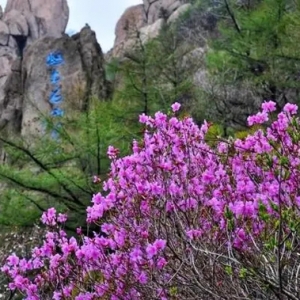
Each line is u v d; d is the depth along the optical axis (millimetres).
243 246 2783
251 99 10930
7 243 8641
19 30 47219
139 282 3031
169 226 3088
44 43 18031
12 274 3402
